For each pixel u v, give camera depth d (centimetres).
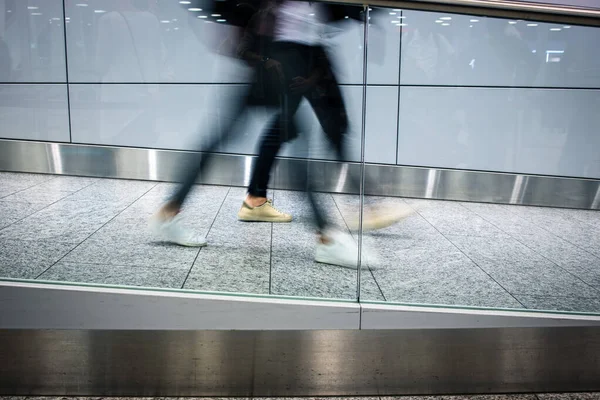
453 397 186
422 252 171
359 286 176
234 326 175
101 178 154
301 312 176
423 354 184
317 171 162
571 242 170
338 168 162
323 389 184
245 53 150
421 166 160
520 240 169
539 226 167
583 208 164
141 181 155
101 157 152
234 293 173
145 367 179
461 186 162
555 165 161
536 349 187
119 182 155
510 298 180
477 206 163
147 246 165
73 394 179
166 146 152
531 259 173
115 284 171
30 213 158
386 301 177
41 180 153
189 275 171
